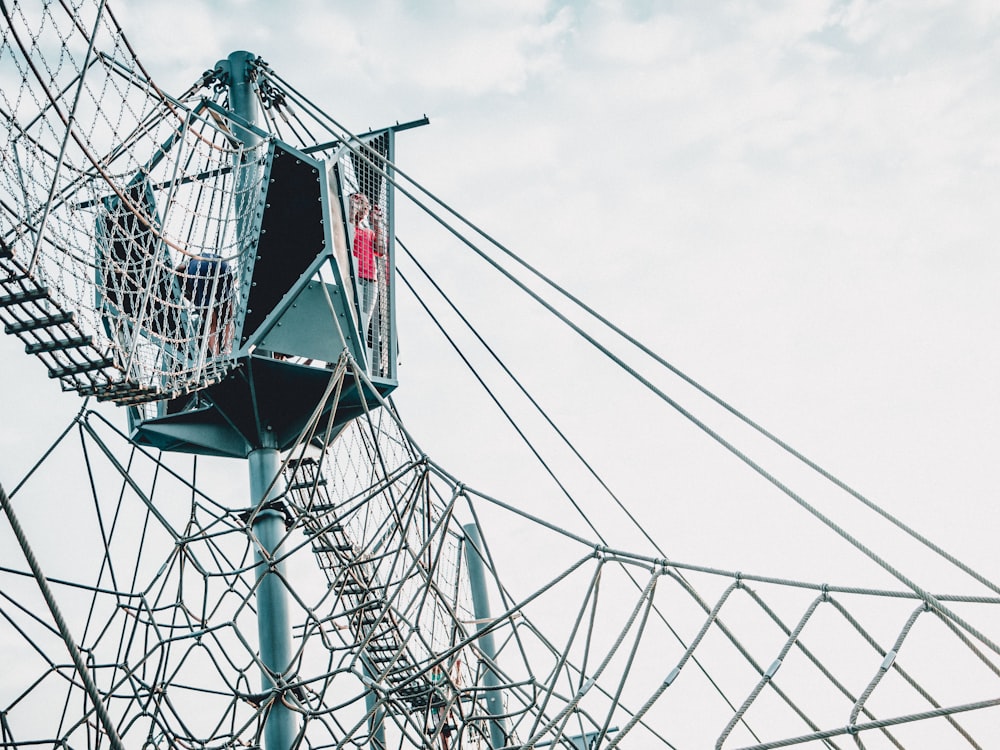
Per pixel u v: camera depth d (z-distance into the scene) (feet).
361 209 75.92
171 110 54.95
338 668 65.87
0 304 40.96
